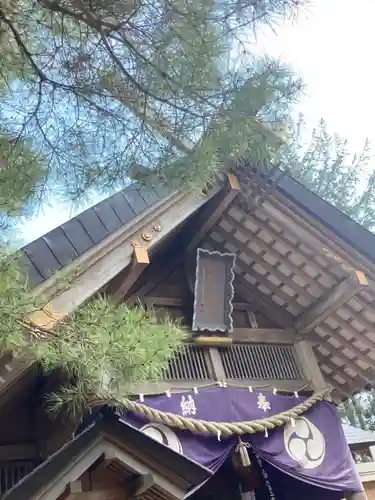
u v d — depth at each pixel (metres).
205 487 7.09
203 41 3.96
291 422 6.82
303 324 7.68
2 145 3.92
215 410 6.31
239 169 6.73
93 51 4.18
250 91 3.87
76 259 5.09
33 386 6.22
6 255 3.52
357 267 7.04
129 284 5.75
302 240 7.13
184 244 7.49
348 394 8.39
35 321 4.07
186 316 7.09
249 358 7.18
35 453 6.03
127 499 4.02
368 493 10.73
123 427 3.96
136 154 4.21
